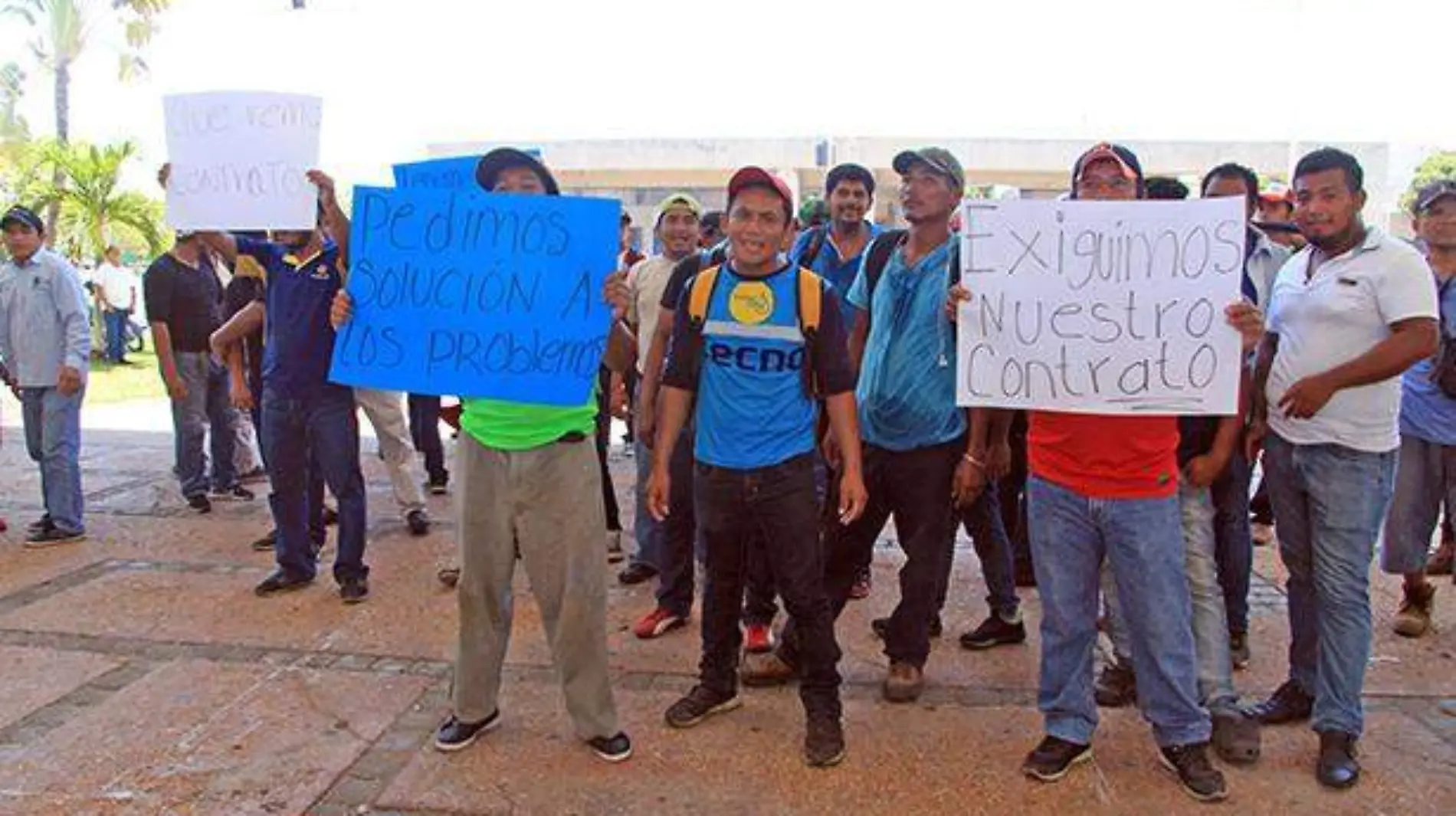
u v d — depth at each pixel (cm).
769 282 344
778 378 345
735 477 349
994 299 335
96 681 419
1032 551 351
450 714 382
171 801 329
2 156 2245
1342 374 331
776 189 335
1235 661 434
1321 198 338
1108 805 329
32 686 414
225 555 593
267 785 339
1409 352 325
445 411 398
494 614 357
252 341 588
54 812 323
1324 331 345
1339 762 339
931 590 396
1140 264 324
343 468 508
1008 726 382
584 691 350
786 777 345
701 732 376
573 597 343
